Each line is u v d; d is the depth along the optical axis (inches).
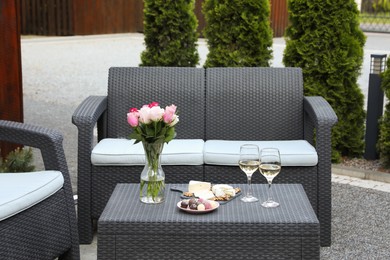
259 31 203.3
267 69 168.1
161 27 215.9
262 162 114.7
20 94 193.3
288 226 107.8
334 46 201.0
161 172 117.8
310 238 108.0
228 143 153.2
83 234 143.7
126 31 642.2
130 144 148.8
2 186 115.2
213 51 208.4
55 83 361.4
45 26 601.3
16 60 191.6
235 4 202.4
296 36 204.7
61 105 305.0
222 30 205.9
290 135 165.5
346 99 204.2
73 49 505.7
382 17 687.7
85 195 142.7
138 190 125.0
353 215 161.3
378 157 207.9
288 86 165.9
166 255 109.4
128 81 166.9
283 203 116.8
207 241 108.8
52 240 118.3
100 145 147.6
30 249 112.5
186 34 216.4
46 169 125.3
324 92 202.4
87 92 337.4
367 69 394.6
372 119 204.7
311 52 200.5
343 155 211.9
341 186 185.5
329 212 141.6
